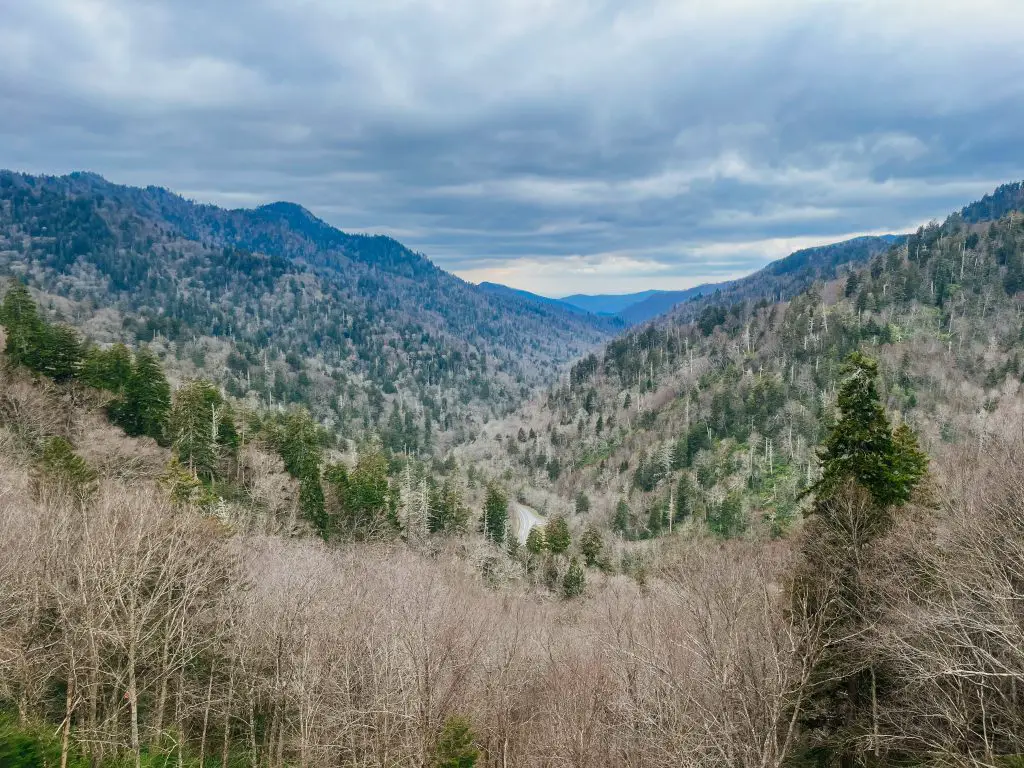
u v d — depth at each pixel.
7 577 19.00
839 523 22.00
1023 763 14.94
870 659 18.69
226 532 29.36
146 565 19.70
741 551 27.73
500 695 22.80
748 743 15.85
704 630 17.44
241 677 25.42
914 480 24.59
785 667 16.30
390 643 22.69
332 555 42.38
